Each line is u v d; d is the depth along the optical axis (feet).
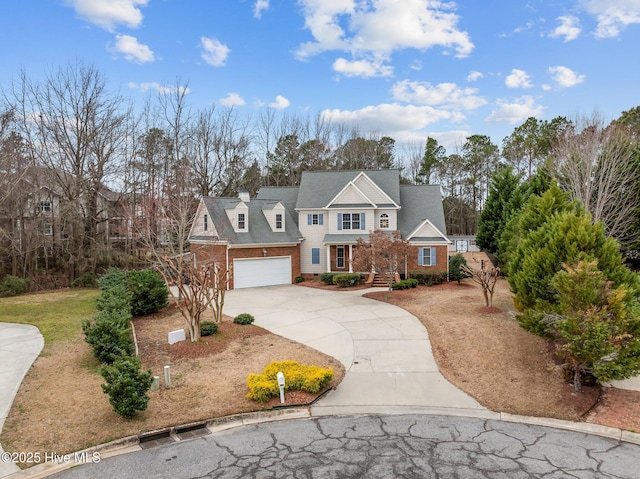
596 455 23.66
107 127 100.17
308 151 166.91
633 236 82.99
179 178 98.89
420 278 83.92
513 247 70.08
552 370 34.06
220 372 36.91
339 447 24.77
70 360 39.78
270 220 92.94
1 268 93.15
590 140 83.25
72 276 97.60
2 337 48.39
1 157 80.38
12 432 26.09
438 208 94.94
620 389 33.32
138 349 43.14
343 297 72.43
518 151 170.60
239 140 146.61
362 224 92.79
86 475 21.85
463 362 39.11
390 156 188.96
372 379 35.96
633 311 33.88
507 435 26.27
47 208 105.70
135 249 105.09
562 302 32.96
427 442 25.34
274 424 28.22
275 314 59.16
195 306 46.96
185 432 27.17
